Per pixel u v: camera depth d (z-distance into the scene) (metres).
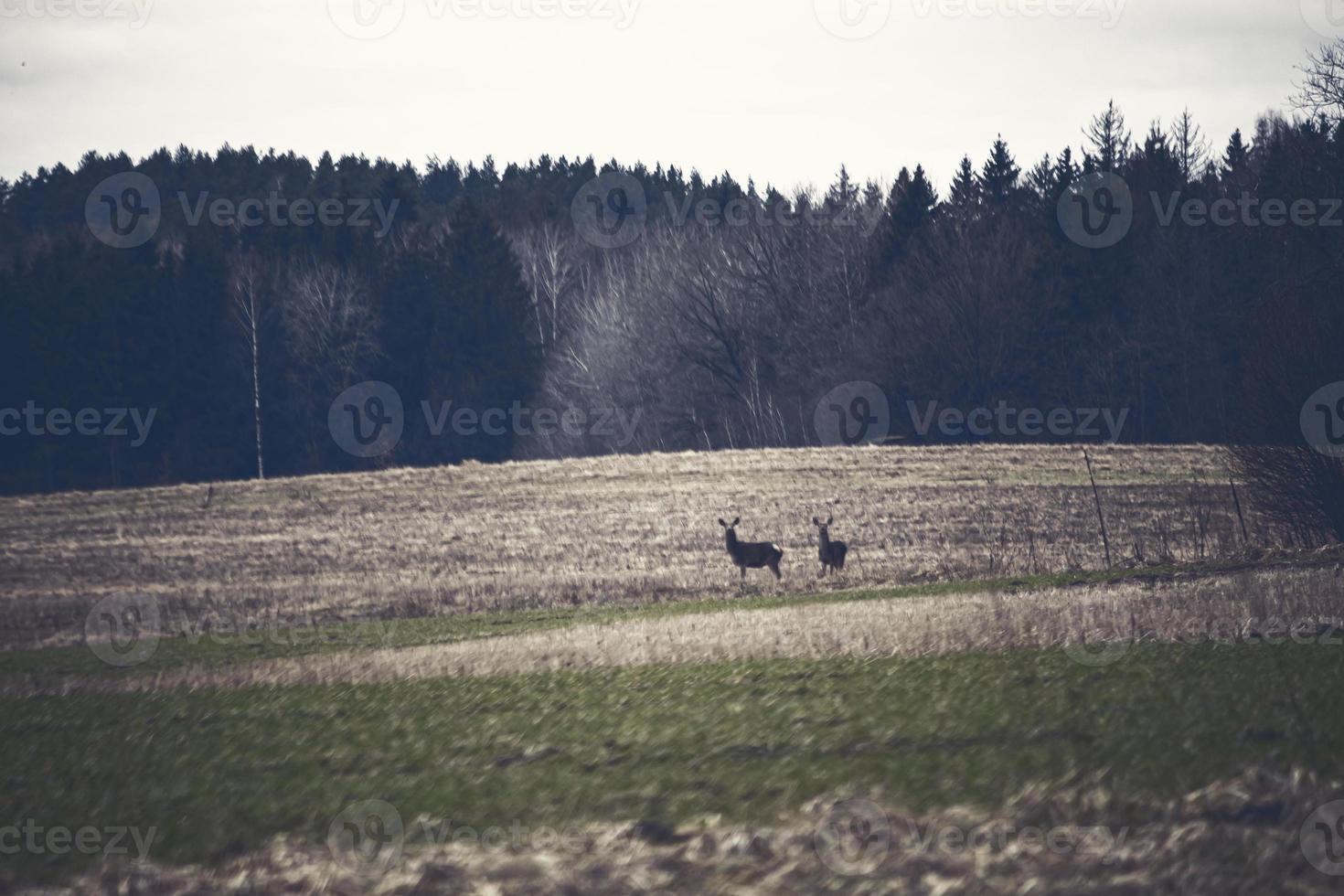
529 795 35.06
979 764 34.81
